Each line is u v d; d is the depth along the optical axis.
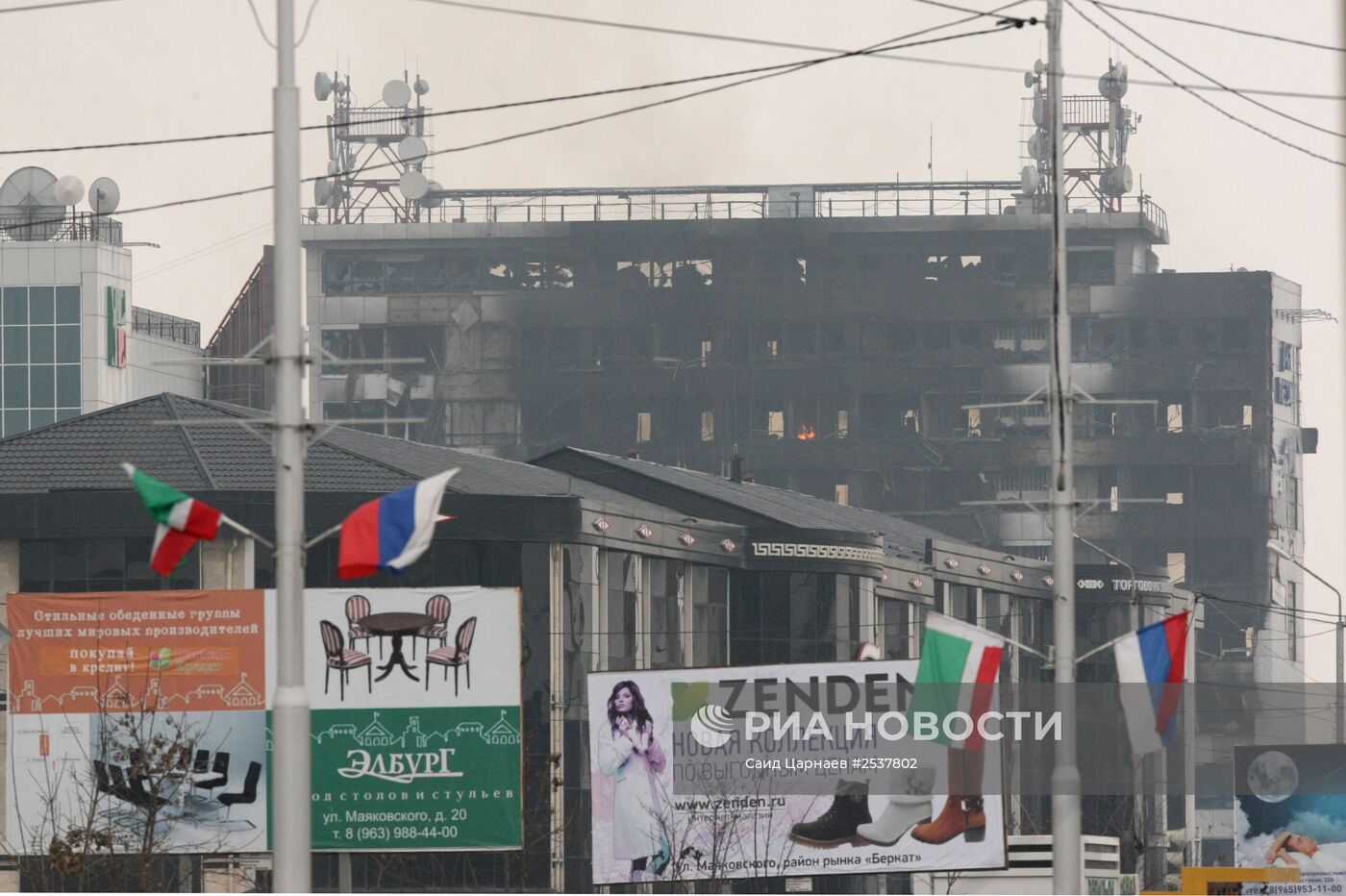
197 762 111.81
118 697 112.12
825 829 111.88
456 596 112.31
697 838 112.31
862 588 196.12
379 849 111.44
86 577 147.62
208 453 154.50
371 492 152.00
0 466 153.38
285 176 56.72
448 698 111.94
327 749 111.69
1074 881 64.31
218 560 149.00
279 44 56.97
